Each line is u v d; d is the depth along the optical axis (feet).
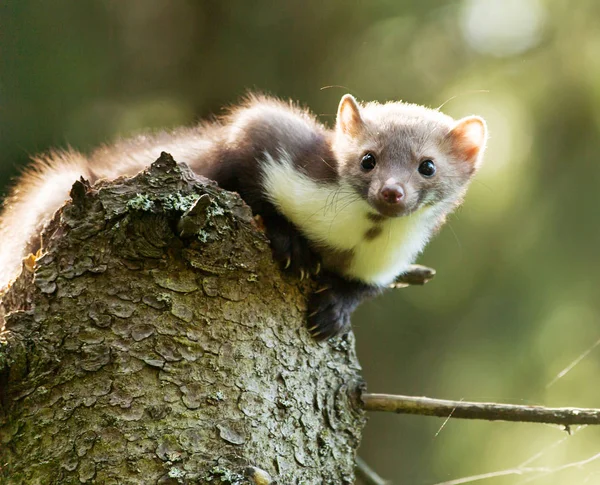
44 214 34.30
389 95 50.29
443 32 50.96
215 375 26.63
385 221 33.35
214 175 33.65
